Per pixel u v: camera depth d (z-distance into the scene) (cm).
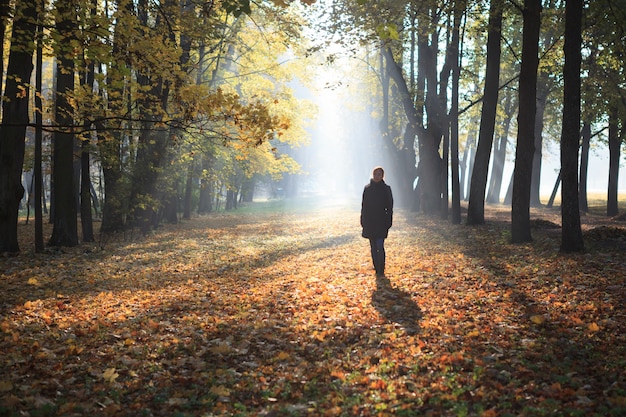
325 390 504
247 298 936
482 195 1988
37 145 1555
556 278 938
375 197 1088
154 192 2088
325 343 652
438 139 2725
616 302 748
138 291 1032
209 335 700
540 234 1570
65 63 1569
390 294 914
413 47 3056
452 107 2158
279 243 1889
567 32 1154
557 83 2716
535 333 650
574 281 905
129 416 455
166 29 1059
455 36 2148
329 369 558
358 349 623
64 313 837
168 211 3075
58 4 843
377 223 1091
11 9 826
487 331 663
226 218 3700
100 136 1078
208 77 2744
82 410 459
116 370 565
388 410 445
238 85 3097
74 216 1816
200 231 2528
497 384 486
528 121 1410
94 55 812
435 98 2667
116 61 840
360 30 1608
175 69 871
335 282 1059
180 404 478
